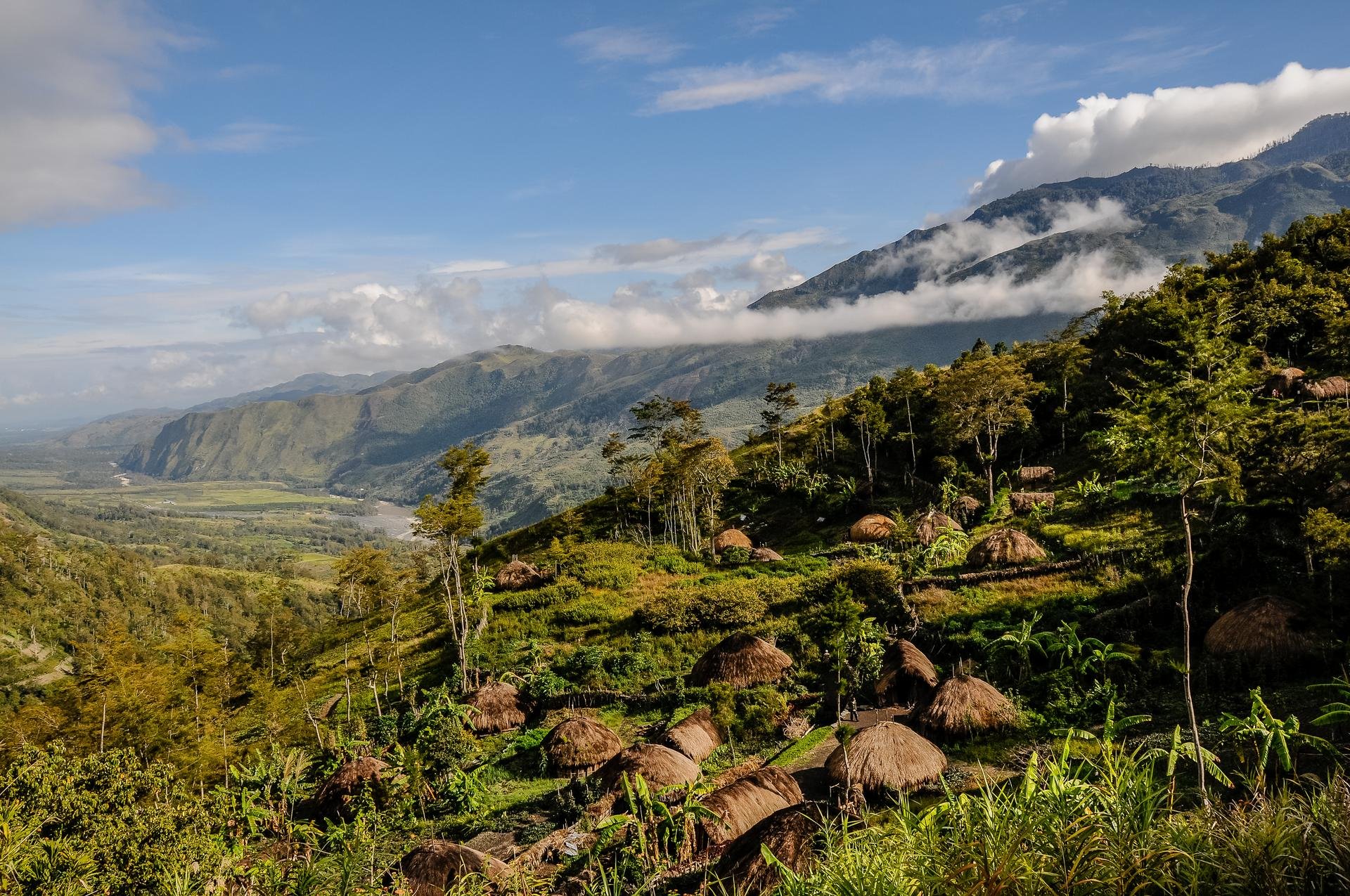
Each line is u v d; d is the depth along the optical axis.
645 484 80.94
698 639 45.44
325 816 32.59
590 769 32.97
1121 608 33.03
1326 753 16.92
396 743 37.84
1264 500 34.62
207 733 37.56
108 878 16.08
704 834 20.83
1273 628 25.88
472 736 38.47
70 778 18.33
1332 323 54.53
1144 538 40.62
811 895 7.02
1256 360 57.38
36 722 34.66
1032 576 40.66
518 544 89.50
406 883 18.59
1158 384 17.52
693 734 31.55
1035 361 78.06
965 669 33.31
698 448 74.88
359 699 50.28
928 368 89.31
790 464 82.88
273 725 43.09
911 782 23.75
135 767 21.33
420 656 56.59
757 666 37.66
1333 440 35.12
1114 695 26.69
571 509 94.62
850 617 37.88
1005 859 5.68
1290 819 5.73
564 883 20.80
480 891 18.34
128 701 35.19
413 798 31.92
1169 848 5.66
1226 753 19.05
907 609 39.88
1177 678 26.83
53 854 15.36
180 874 16.50
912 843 6.75
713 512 78.62
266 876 17.94
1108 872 5.60
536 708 41.16
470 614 58.97
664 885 18.77
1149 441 17.30
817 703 34.75
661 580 59.81
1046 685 29.59
